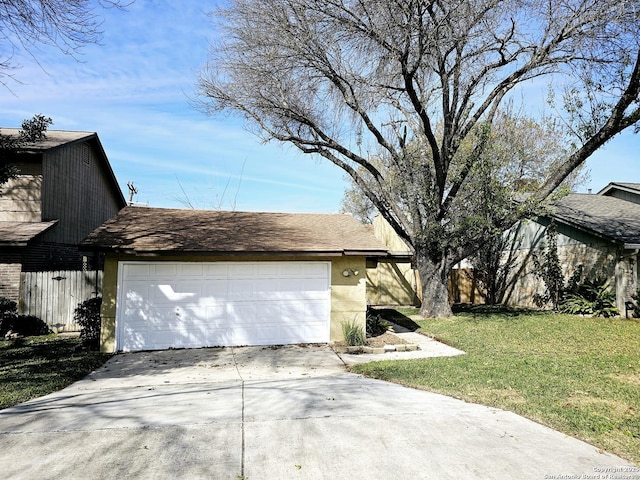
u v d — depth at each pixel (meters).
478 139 14.38
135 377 7.80
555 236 16.30
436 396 6.21
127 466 3.99
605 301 13.84
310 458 4.17
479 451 4.32
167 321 10.34
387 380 7.27
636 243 12.95
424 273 15.31
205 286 10.56
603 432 4.77
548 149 18.44
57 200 15.30
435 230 14.48
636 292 13.54
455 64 13.59
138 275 10.24
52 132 17.61
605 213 16.28
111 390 6.88
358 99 13.96
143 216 12.59
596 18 11.42
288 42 13.54
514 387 6.53
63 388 7.03
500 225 13.73
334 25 12.71
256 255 10.38
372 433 4.74
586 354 8.95
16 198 13.96
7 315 12.52
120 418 5.24
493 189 13.39
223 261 10.66
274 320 10.88
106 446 4.41
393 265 21.31
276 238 11.40
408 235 15.90
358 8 12.19
